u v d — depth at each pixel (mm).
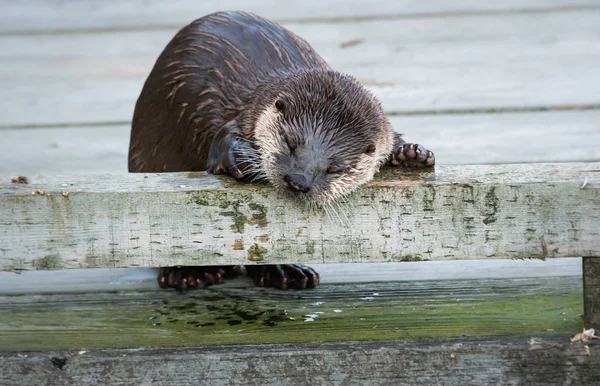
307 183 8555
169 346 8859
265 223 8594
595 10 23297
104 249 8562
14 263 8562
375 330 9391
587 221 8445
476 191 8445
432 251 8602
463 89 18234
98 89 18922
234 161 9758
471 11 23547
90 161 15625
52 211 8461
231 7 24141
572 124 16500
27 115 17688
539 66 19422
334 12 23594
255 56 11766
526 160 15000
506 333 9156
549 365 8586
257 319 9812
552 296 10102
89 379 8594
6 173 15039
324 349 8602
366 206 8555
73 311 10000
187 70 11945
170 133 12203
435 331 9297
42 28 22891
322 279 10922
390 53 20359
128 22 23219
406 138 16078
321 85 10562
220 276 10859
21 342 9195
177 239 8578
